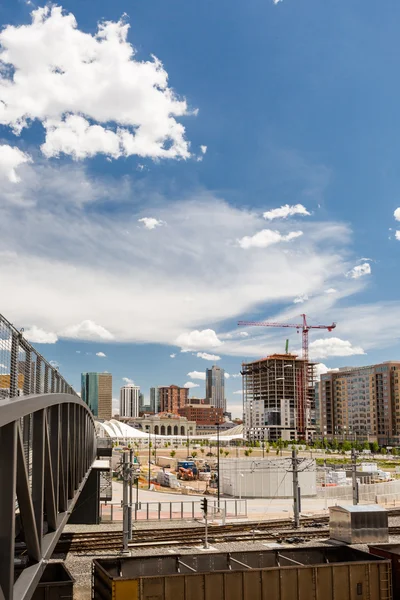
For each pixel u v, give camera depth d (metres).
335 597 24.86
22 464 12.97
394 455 169.38
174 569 27.03
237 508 60.94
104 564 26.09
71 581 21.20
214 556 27.94
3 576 11.28
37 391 17.38
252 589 23.92
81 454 30.50
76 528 45.88
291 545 40.59
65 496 21.78
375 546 28.83
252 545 40.41
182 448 189.62
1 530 11.39
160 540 41.09
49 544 16.94
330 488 72.25
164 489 81.00
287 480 71.25
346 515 41.94
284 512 58.22
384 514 42.22
